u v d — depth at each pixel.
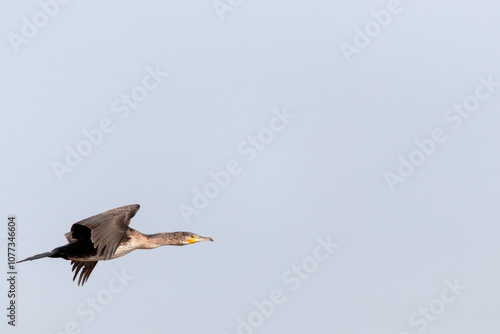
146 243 20.80
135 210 18.42
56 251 18.98
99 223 17.77
